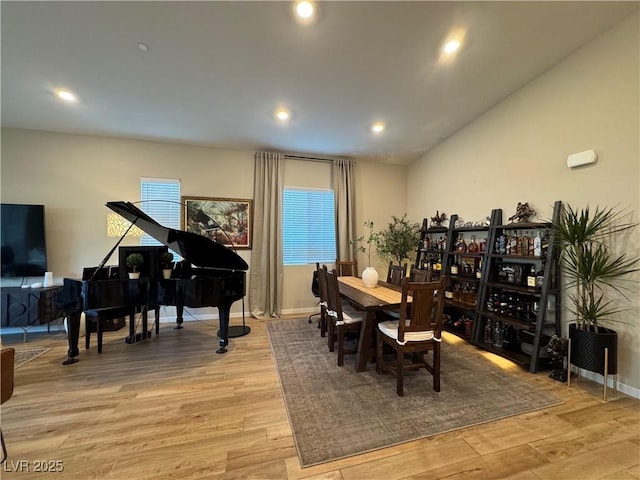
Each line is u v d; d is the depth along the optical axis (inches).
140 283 113.6
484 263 129.5
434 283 85.4
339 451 62.3
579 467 57.6
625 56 85.0
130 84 109.3
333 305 116.0
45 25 80.4
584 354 86.6
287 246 188.9
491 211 134.4
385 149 184.1
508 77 111.7
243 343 130.0
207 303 116.8
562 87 102.9
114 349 122.0
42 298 131.4
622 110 86.3
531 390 88.0
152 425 71.2
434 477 55.6
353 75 106.3
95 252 155.6
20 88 110.7
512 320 111.0
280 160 183.3
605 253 88.4
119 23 80.3
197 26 81.7
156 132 152.6
